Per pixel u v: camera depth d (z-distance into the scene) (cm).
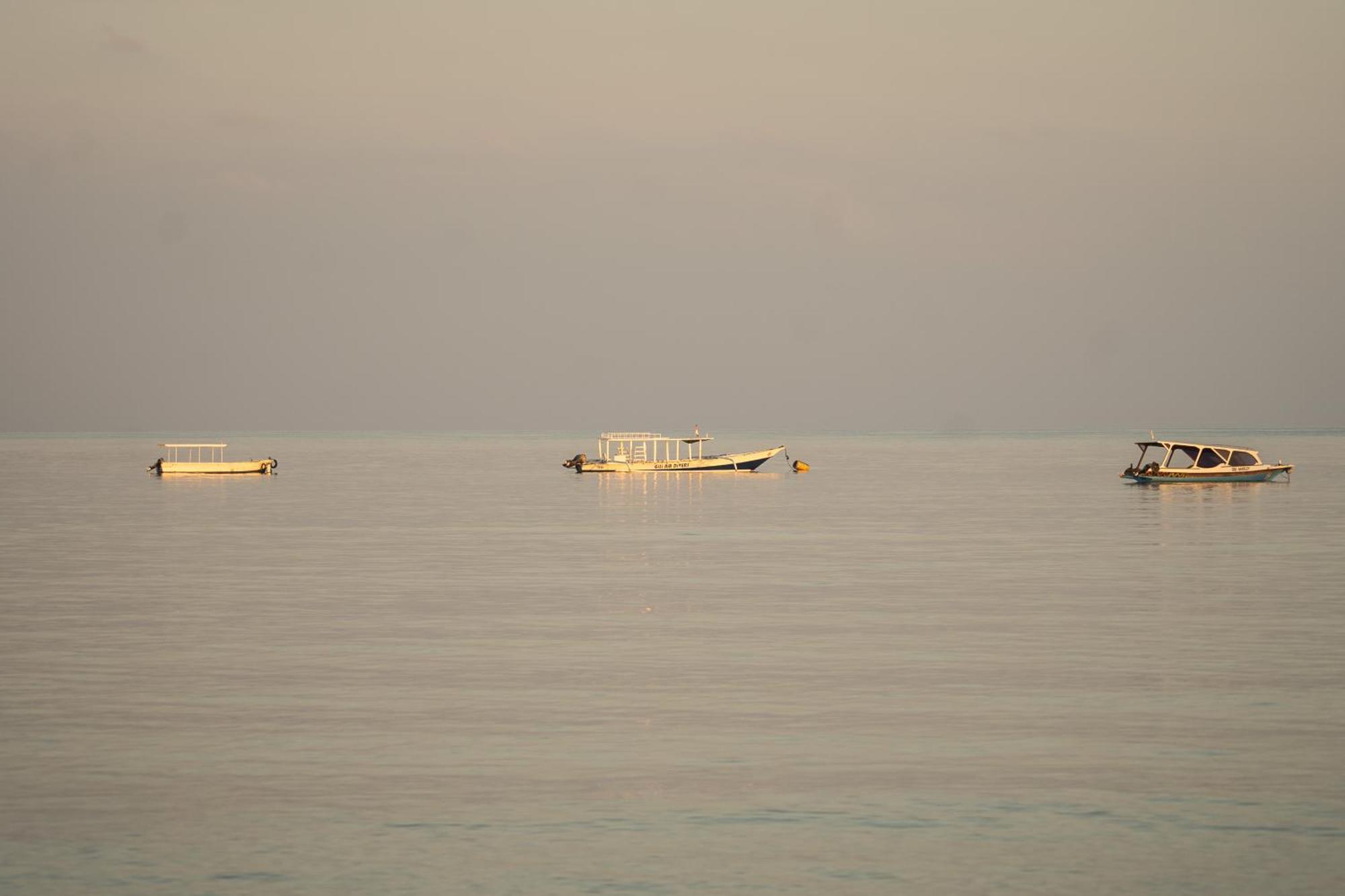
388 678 9306
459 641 10819
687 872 5750
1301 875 5700
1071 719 8081
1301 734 7719
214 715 8231
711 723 8000
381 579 14988
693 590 13988
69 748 7475
